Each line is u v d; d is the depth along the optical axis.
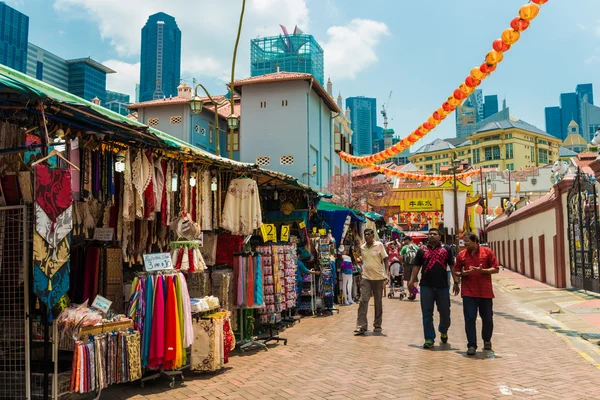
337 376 6.29
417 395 5.43
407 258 15.64
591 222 14.90
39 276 4.42
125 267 7.10
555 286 18.52
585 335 9.07
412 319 11.48
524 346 8.24
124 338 5.28
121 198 6.28
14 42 153.75
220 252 8.48
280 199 12.27
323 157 33.38
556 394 5.46
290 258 10.05
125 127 5.16
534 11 8.06
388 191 41.97
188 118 31.58
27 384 4.62
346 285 14.73
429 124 12.45
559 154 105.62
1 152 4.50
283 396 5.43
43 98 4.16
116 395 5.48
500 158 98.25
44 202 4.46
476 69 9.58
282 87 30.53
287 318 10.78
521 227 26.41
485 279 7.71
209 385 5.92
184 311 5.99
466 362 7.05
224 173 8.76
